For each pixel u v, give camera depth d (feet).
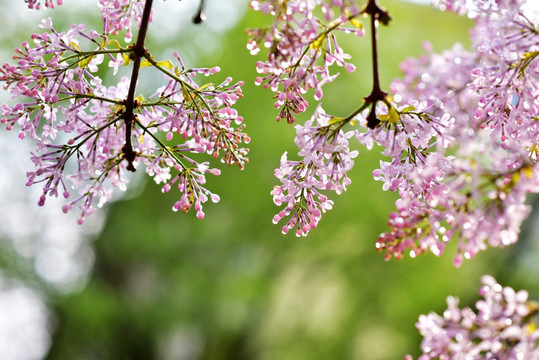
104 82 30.19
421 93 13.10
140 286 47.73
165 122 7.50
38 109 7.46
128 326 46.19
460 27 32.32
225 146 7.66
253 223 41.96
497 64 7.48
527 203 36.88
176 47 42.63
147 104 7.48
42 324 49.93
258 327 47.21
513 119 7.32
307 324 46.16
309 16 6.39
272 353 46.39
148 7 7.13
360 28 6.63
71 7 42.11
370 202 38.50
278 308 47.29
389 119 6.79
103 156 7.68
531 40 7.18
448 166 6.84
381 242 6.95
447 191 6.72
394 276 40.73
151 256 44.83
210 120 7.55
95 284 47.11
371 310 41.60
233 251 45.44
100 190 7.70
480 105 7.49
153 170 7.70
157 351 48.42
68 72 7.36
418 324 6.55
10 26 42.63
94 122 7.68
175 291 45.14
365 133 6.92
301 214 7.34
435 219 6.59
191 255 45.06
